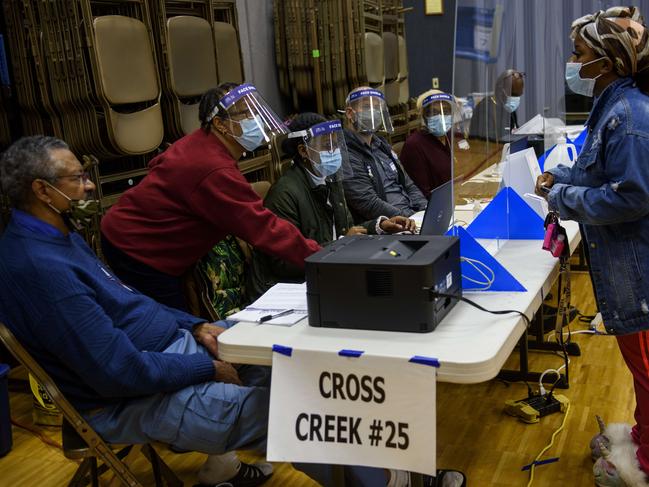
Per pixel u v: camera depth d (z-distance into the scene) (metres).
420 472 1.48
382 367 1.48
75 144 3.11
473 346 1.49
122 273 2.31
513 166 2.70
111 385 1.74
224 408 1.83
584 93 1.95
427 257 1.61
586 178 1.87
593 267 1.87
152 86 3.31
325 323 1.68
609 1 5.25
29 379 3.11
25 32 3.05
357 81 4.79
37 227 1.78
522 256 2.24
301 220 2.60
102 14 3.38
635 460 1.98
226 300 2.45
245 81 4.43
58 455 2.64
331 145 2.57
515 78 2.91
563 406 2.67
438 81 7.54
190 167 2.21
